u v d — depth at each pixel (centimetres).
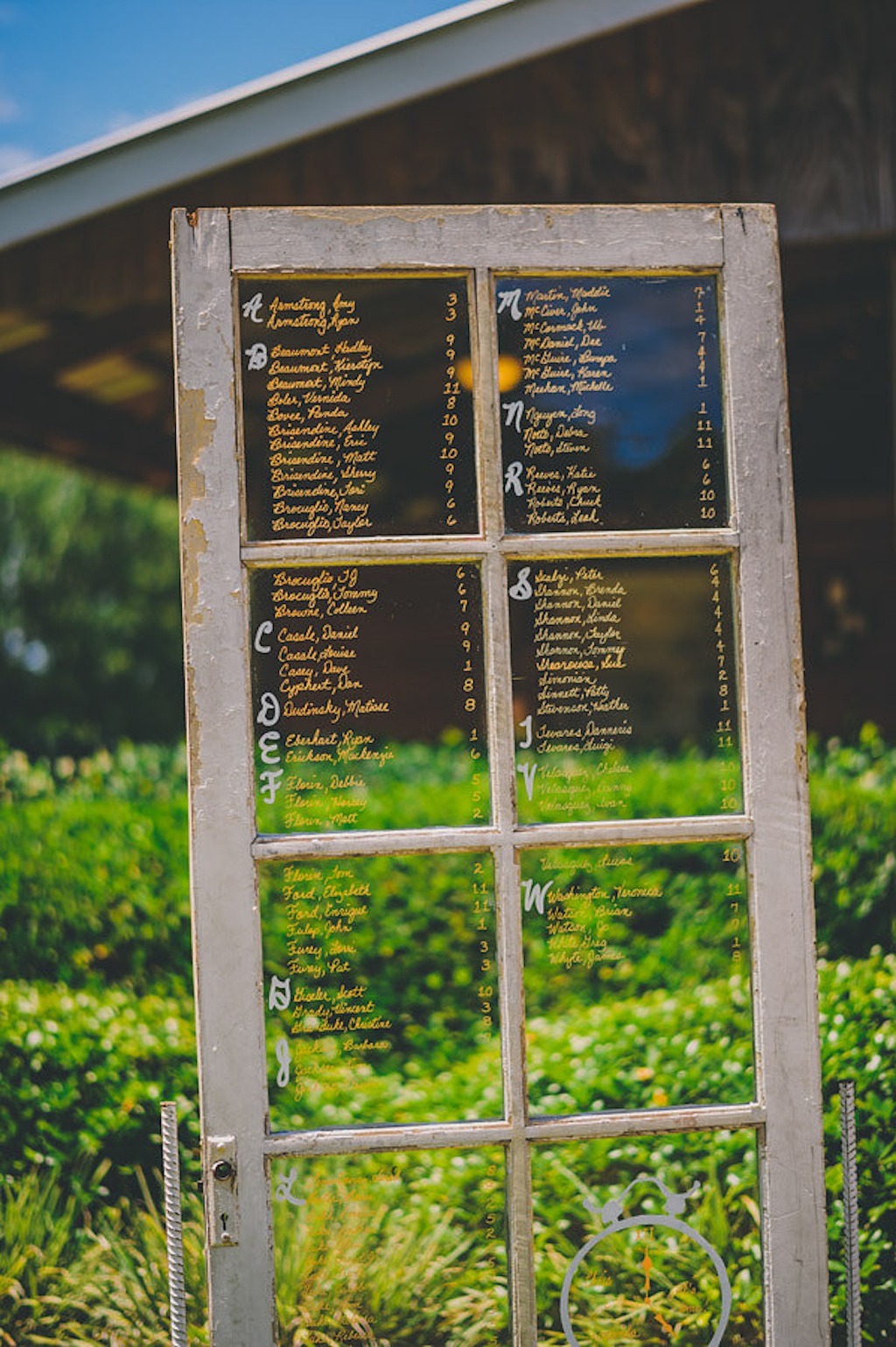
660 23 348
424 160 352
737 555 225
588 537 223
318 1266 225
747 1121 222
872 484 761
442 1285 225
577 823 222
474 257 221
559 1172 229
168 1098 278
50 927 364
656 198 347
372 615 223
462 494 224
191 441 216
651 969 325
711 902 329
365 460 223
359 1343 224
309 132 328
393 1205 226
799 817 223
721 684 231
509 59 321
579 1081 257
